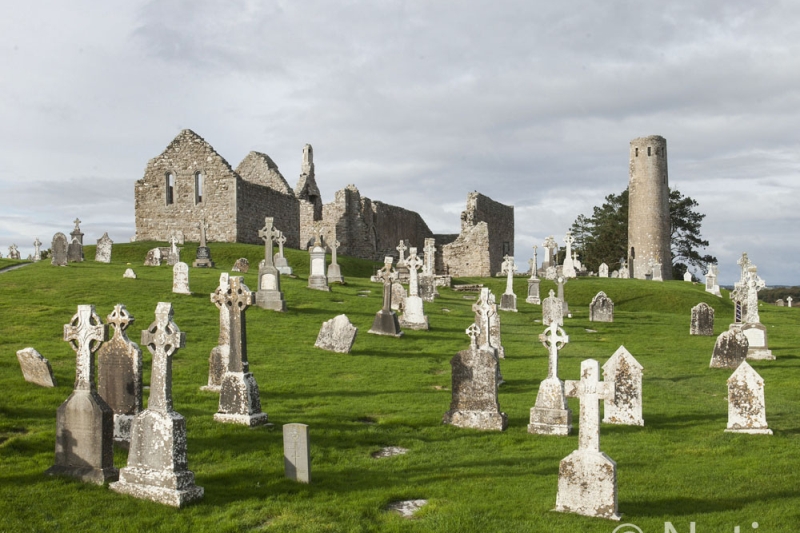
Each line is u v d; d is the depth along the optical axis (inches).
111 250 1854.1
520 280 2075.5
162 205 2324.1
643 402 708.7
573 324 1323.8
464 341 1024.2
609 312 1376.7
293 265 1978.3
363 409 633.0
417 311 1110.4
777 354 1019.3
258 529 370.3
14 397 569.6
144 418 405.7
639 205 3410.4
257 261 1989.4
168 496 392.2
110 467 424.2
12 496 389.4
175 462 398.6
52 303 1049.5
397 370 810.2
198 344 861.8
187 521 373.7
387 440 546.3
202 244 1722.4
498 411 589.0
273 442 518.0
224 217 2266.2
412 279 1119.0
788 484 450.3
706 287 2130.9
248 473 455.5
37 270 1396.4
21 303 1034.7
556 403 577.6
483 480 455.8
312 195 3036.4
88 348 425.1
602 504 392.2
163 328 406.9
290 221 2659.9
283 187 2677.2
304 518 381.1
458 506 403.5
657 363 932.6
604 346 1071.6
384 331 1028.5
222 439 520.4
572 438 563.5
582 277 2319.1
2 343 784.9
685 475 470.6
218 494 416.8
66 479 417.4
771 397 727.1
